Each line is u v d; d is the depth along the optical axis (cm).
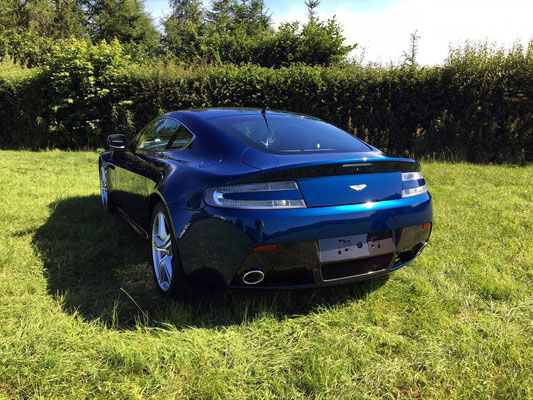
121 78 1038
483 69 887
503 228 395
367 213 223
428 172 730
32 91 1058
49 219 408
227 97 1001
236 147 242
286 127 279
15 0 2825
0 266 284
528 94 876
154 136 341
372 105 956
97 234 359
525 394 169
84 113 1044
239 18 3072
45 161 822
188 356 190
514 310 240
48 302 240
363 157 241
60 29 2909
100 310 233
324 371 180
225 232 208
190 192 226
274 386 174
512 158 870
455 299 252
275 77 975
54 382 171
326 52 1525
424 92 927
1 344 191
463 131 898
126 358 183
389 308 244
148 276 287
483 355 195
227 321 225
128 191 350
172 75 1023
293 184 211
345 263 225
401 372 184
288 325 223
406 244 245
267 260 209
